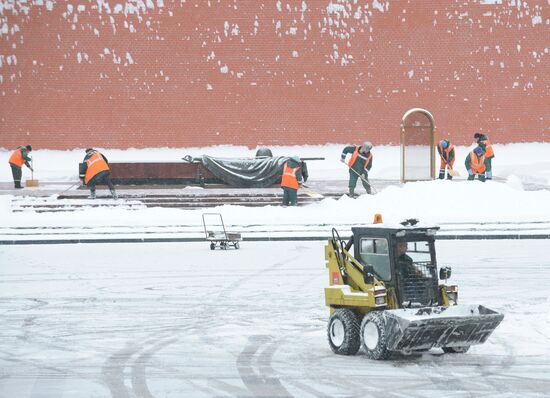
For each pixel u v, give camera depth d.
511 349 29.98
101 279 47.06
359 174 79.12
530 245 60.22
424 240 29.98
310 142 110.56
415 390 24.66
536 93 111.44
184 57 109.31
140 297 41.69
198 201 78.56
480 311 28.98
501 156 110.44
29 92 108.19
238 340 32.03
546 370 27.00
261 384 25.48
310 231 65.50
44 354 29.80
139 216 71.12
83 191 81.69
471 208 71.69
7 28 107.69
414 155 109.81
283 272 49.16
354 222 68.19
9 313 37.75
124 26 108.75
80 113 108.69
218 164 85.69
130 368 27.66
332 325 29.88
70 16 108.25
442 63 110.56
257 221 68.81
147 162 87.62
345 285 30.03
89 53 108.50
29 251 58.62
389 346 27.95
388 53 110.38
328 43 110.00
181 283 45.62
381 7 110.12
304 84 110.31
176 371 27.19
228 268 50.72
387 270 29.77
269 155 92.88
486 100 111.00
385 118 110.56
